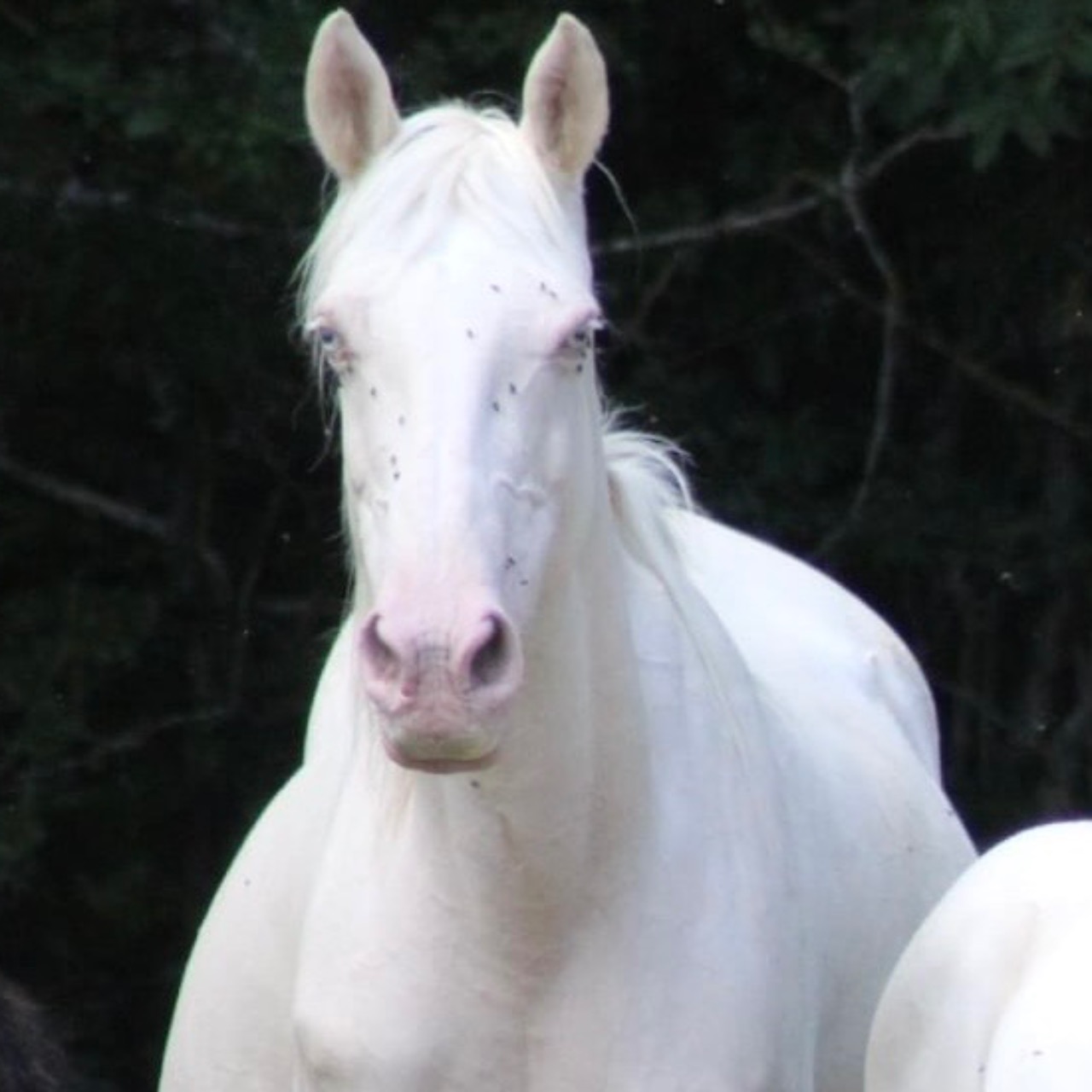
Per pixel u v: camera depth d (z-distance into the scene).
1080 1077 6.29
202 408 13.34
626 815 6.89
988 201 13.34
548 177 6.78
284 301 12.68
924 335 13.20
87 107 12.37
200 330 12.95
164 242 12.74
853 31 12.70
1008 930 6.88
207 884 13.30
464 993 6.88
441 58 12.65
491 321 6.43
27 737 12.95
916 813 8.07
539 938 6.85
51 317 13.04
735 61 13.29
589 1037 6.86
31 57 12.48
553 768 6.75
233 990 7.58
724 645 7.28
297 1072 7.20
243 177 12.25
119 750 13.20
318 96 6.94
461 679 6.11
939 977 6.93
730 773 7.12
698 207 13.23
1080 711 13.31
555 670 6.69
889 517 13.25
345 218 6.68
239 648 13.29
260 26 12.47
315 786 7.58
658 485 7.43
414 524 6.24
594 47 6.84
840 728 8.09
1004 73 12.03
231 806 13.31
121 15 12.56
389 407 6.39
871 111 12.95
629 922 6.89
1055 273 13.33
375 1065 6.89
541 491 6.45
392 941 6.91
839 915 7.51
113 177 12.65
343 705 7.73
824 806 7.61
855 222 12.88
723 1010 6.91
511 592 6.37
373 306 6.46
